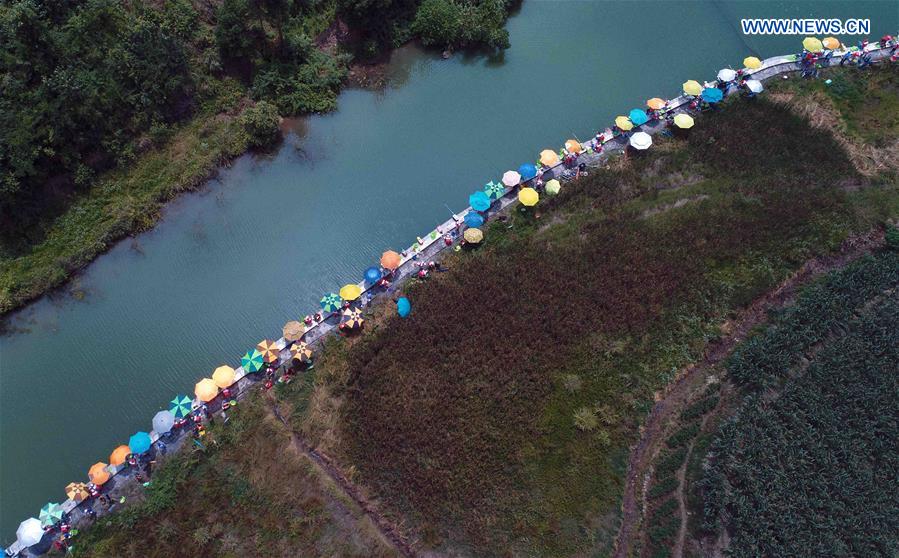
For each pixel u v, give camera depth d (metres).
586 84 55.16
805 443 35.41
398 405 37.56
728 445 35.19
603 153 49.16
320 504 35.00
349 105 52.50
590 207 45.97
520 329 40.31
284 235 45.66
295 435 37.28
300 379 38.84
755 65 52.50
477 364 39.12
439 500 35.19
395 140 50.81
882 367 37.75
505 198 46.53
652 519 34.50
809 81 53.47
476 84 54.91
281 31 50.03
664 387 38.72
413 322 40.47
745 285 42.00
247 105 50.19
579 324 40.47
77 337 40.97
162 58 46.22
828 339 39.50
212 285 43.34
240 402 38.16
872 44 55.25
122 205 44.62
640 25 59.75
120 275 43.47
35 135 41.91
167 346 40.88
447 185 48.50
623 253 43.25
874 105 51.72
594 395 38.34
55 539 33.97
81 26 44.81
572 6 60.47
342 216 46.72
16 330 41.00
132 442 35.28
